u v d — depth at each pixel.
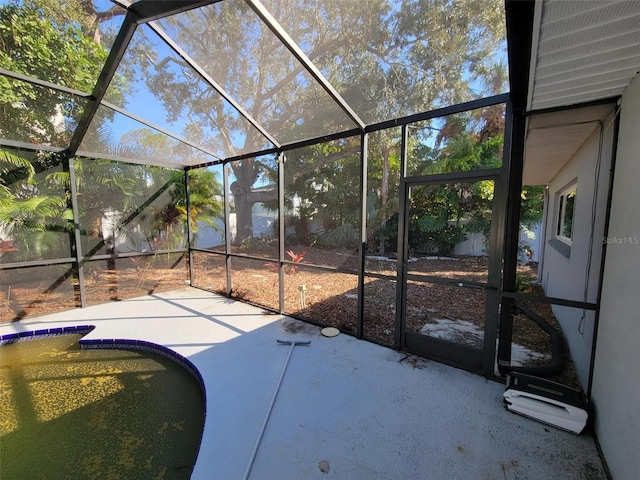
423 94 3.12
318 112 3.54
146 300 5.14
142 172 6.02
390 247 7.01
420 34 2.71
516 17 1.27
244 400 2.37
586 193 2.65
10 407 2.55
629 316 1.61
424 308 3.55
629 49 1.44
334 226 9.01
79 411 2.50
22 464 1.97
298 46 2.56
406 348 3.15
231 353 3.17
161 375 3.02
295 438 1.97
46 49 4.70
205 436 1.99
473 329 3.07
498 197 2.53
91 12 3.70
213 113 4.18
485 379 2.63
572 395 2.10
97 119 4.36
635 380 1.49
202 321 4.11
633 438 1.46
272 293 5.56
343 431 2.03
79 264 4.67
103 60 4.88
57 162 5.03
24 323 4.10
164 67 3.35
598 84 1.84
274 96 3.60
